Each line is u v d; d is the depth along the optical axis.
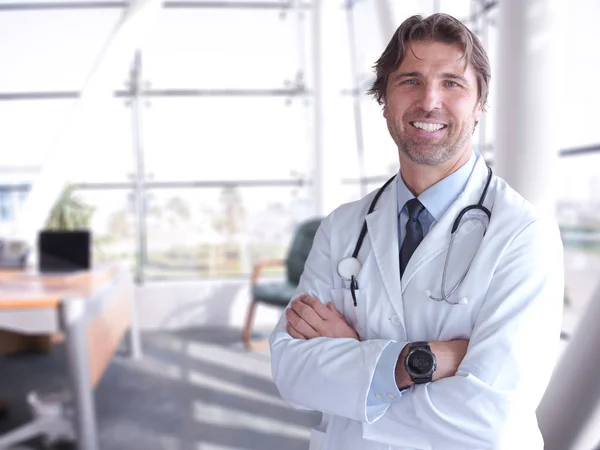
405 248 1.14
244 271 5.80
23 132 5.56
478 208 1.08
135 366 4.14
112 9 5.50
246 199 5.73
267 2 5.57
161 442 2.83
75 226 5.17
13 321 2.23
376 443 1.05
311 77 5.29
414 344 1.00
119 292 3.60
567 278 3.40
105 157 5.50
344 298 1.17
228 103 5.63
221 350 4.57
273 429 3.00
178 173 5.62
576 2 3.10
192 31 5.53
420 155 1.06
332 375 1.04
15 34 5.46
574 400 1.92
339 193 5.31
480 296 1.02
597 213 3.07
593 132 3.05
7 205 5.58
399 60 1.05
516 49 2.31
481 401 0.94
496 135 2.43
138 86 5.48
